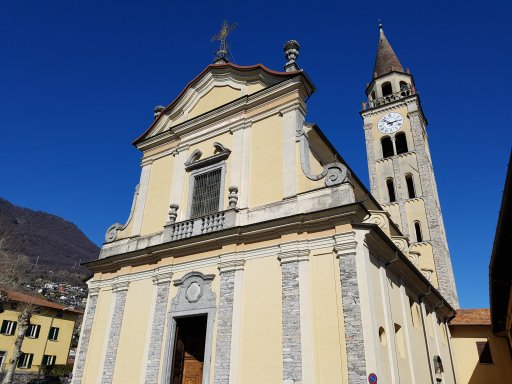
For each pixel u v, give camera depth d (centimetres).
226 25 2488
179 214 1952
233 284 1555
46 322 4978
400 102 4122
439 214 3859
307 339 1307
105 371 1759
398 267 1614
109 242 2153
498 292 1650
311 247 1448
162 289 1770
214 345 1499
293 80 1819
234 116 1981
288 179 1642
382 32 4894
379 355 1202
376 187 3878
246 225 1588
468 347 2559
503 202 983
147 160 2262
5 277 4372
